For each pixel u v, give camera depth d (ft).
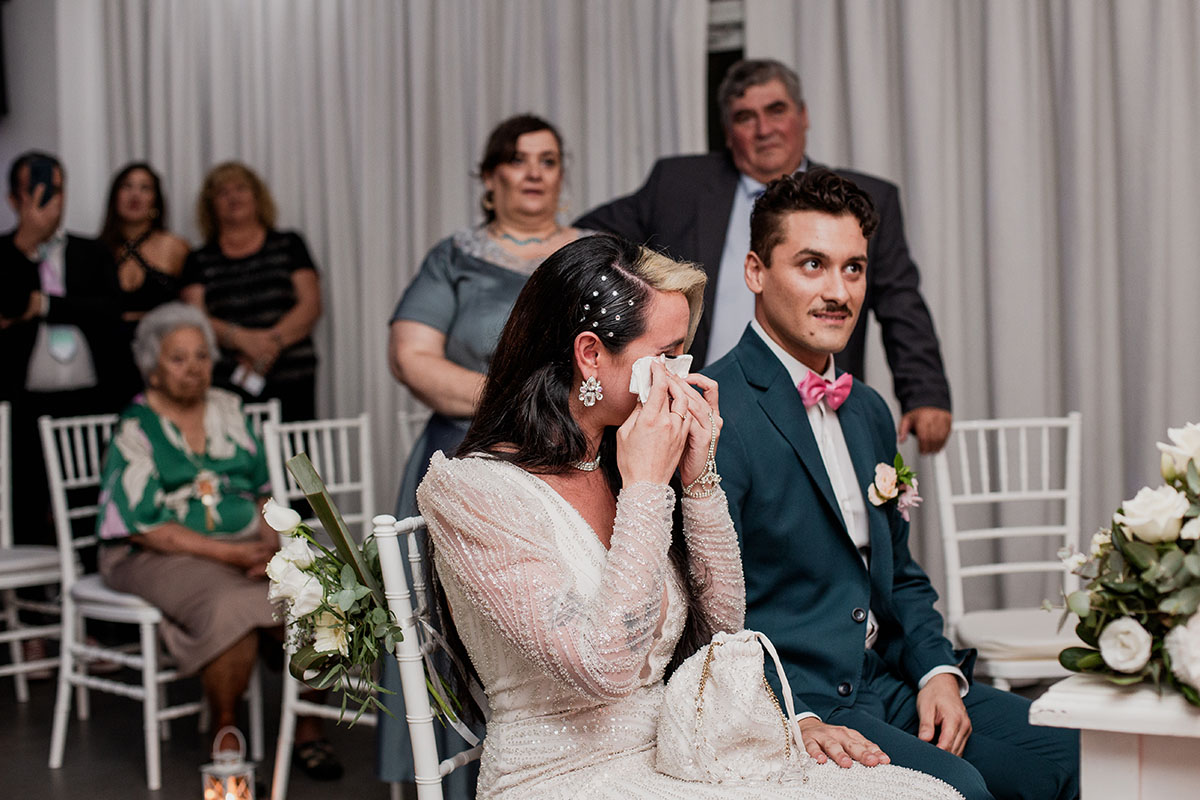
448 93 16.10
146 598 11.28
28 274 15.89
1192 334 12.47
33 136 18.94
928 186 13.42
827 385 6.57
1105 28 12.76
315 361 16.81
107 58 17.95
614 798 4.76
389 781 9.21
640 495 4.84
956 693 6.38
